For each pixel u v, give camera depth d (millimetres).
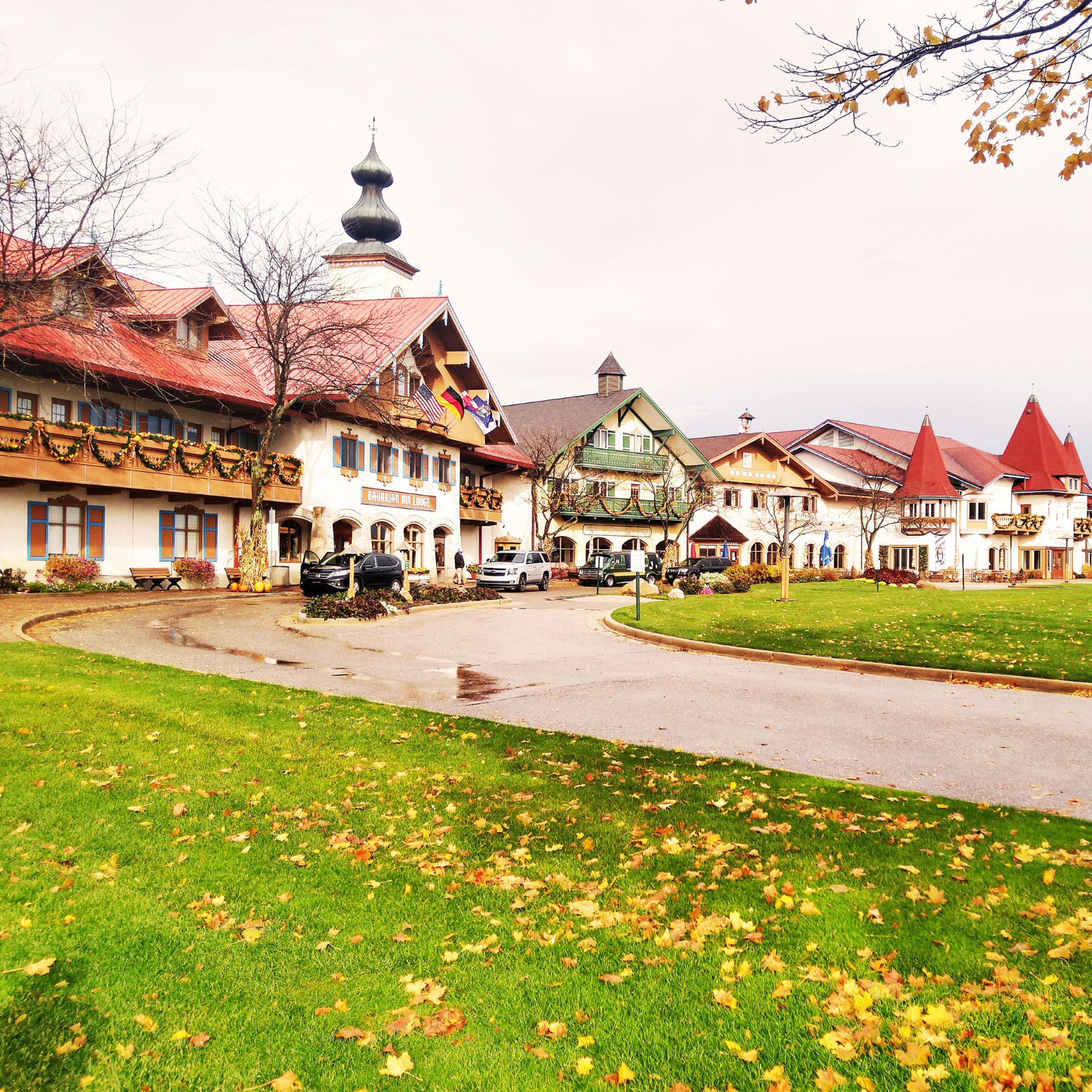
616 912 4469
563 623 20797
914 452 62688
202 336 30281
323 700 9836
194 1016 3426
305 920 4324
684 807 6242
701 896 4652
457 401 40406
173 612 20672
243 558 28062
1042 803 6531
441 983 3730
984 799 6660
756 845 5445
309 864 5086
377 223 46625
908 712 9992
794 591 33125
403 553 37000
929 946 3988
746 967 3797
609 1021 3406
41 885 4535
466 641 16719
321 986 3686
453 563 41688
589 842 5527
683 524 53969
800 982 3691
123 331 25391
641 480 53438
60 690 9234
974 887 4707
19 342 21141
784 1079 3004
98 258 20719
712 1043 3244
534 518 46562
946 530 60000
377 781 6816
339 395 30406
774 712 9961
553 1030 3338
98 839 5273
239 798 6250
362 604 20844
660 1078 3033
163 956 3896
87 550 25406
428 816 6055
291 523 34000
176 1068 3092
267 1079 3053
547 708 10070
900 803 6340
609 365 54094
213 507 30062
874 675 13023
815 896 4609
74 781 6305
